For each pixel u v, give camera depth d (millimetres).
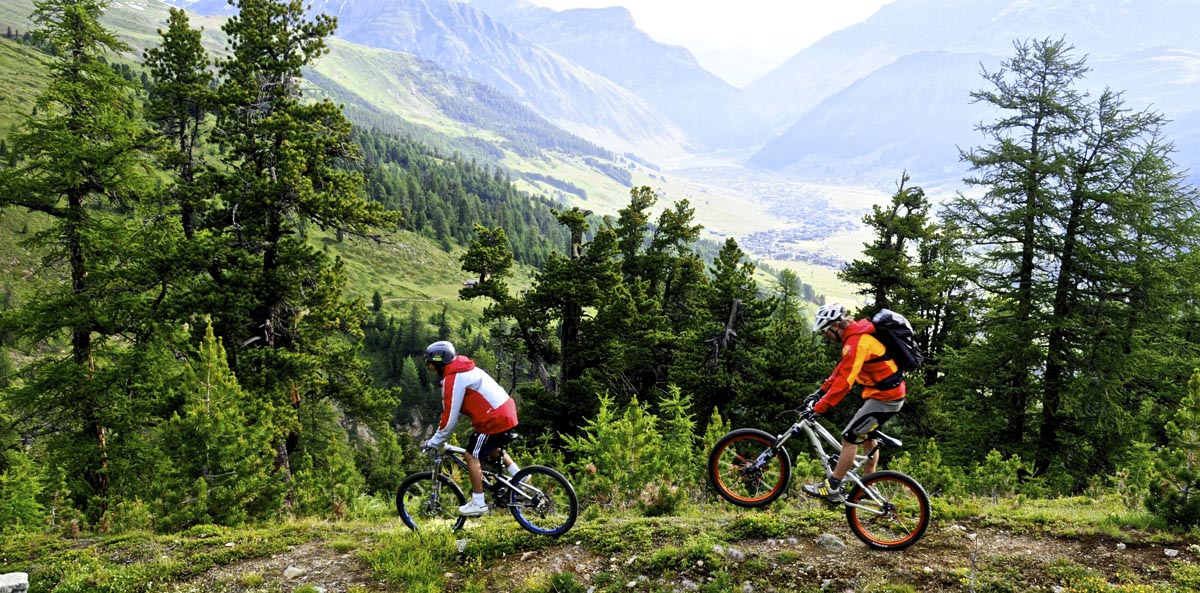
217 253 20938
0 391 19047
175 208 21891
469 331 143500
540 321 34156
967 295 28656
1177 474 7133
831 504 7203
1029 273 22062
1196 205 20109
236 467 11562
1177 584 6035
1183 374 21547
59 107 19328
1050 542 6953
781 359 25766
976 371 22672
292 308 23422
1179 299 20828
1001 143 22438
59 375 18703
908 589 6164
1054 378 21781
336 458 14211
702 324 30625
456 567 7367
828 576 6539
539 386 32656
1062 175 20750
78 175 18422
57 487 17156
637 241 39281
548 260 34000
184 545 8484
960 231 23453
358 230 24453
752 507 7449
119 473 18328
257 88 23328
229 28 23453
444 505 9688
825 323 6652
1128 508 8617
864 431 6625
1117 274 19938
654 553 7129
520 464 14695
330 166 25609
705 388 27547
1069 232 21250
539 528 7758
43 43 19219
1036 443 22922
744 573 6695
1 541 9195
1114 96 20594
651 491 10008
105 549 8594
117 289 19453
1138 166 20328
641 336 33469
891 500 7520
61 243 19188
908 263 31047
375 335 133750
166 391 19359
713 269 31406
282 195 22156
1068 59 20891
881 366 6391
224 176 23172
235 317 21156
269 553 8039
